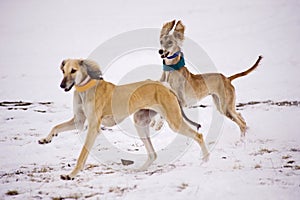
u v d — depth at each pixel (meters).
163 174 7.11
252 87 16.94
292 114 12.40
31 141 10.60
